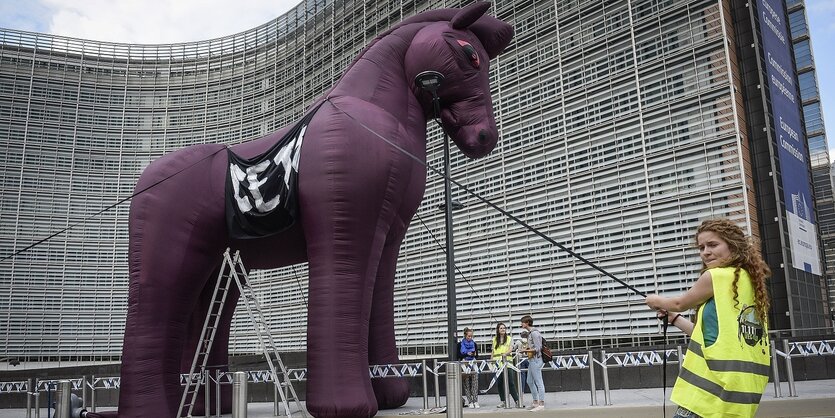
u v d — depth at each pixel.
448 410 5.90
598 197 17.88
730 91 15.86
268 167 8.43
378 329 9.46
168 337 8.49
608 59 18.36
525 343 9.84
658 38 17.44
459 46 8.65
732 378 2.40
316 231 7.96
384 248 9.30
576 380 12.19
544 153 19.44
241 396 6.41
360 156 7.98
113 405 13.81
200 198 8.84
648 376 11.97
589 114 18.52
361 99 8.52
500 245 19.94
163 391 8.33
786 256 17.22
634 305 16.55
